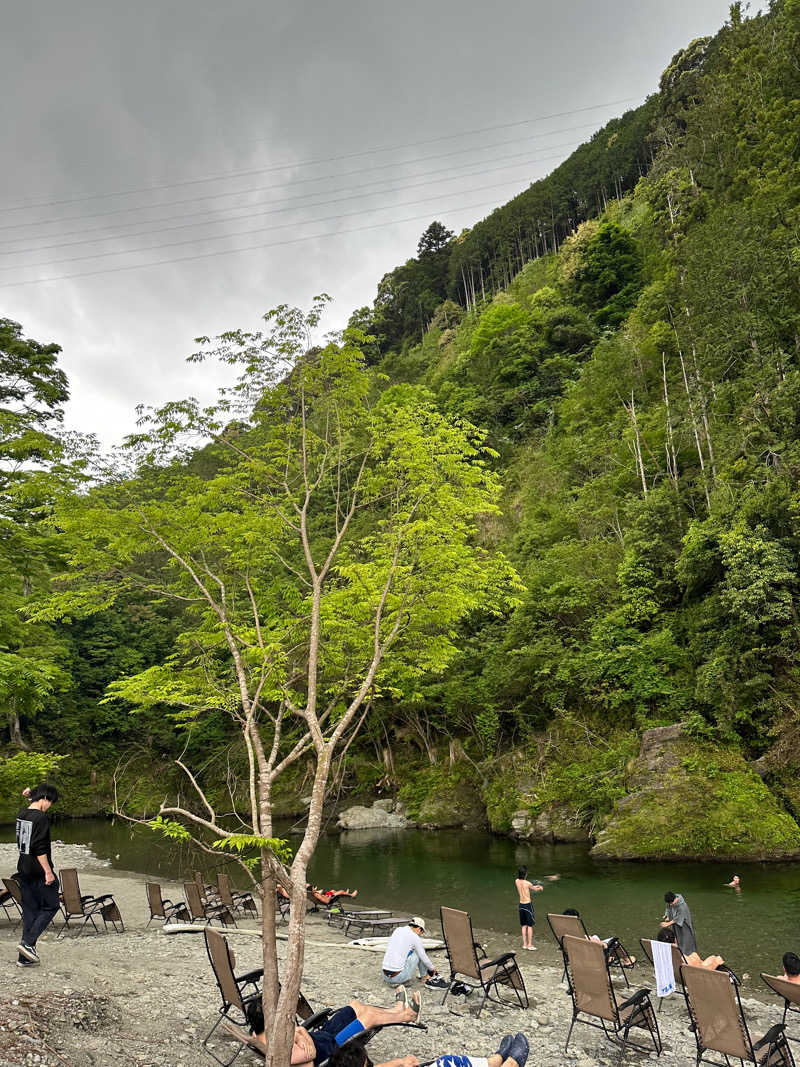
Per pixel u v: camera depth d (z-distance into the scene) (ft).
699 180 184.03
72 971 27.12
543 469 153.79
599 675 90.48
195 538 26.27
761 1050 25.05
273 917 19.94
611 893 56.49
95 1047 19.85
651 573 97.60
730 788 71.26
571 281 235.20
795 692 76.33
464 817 99.81
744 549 80.74
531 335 213.05
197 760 128.77
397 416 30.27
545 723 99.35
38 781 45.57
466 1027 26.66
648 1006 24.35
